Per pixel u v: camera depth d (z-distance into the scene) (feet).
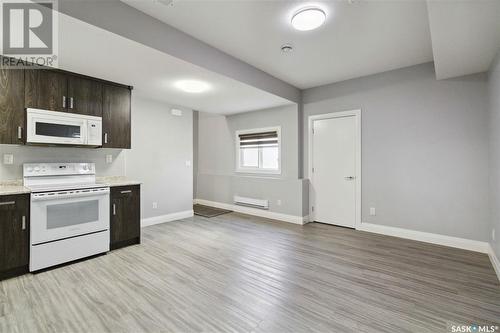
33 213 8.14
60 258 8.71
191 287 7.36
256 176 17.61
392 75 12.13
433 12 5.94
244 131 18.20
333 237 12.17
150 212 14.38
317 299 6.75
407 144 11.76
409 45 9.52
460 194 10.47
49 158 10.14
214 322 5.77
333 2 6.92
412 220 11.71
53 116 9.15
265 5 7.08
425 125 11.27
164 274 8.20
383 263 9.09
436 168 11.03
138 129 13.74
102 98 10.69
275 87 13.09
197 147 22.40
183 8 7.23
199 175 21.49
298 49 9.86
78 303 6.51
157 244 11.14
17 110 8.62
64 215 8.84
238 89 11.96
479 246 10.06
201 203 21.30
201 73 9.84
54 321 5.78
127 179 12.73
